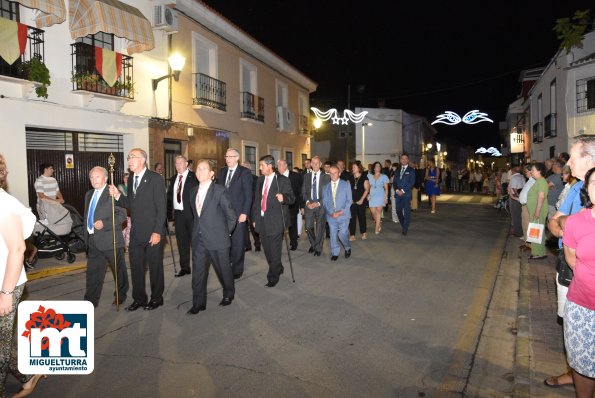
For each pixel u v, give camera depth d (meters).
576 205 4.13
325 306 6.36
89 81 11.02
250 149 20.12
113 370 4.46
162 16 13.38
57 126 10.59
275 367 4.49
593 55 19.34
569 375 3.95
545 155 25.31
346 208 9.29
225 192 6.25
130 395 3.99
